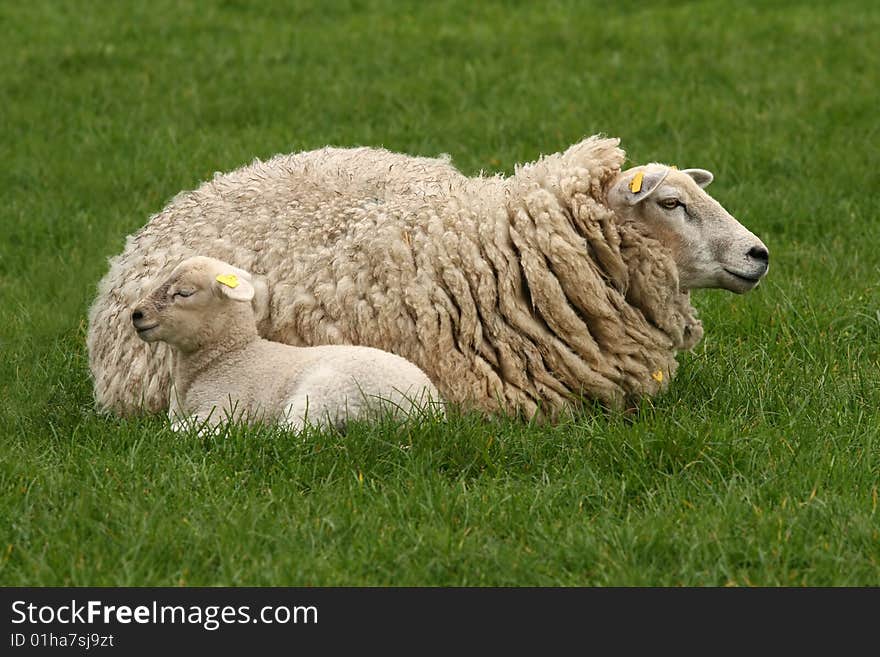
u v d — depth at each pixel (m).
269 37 29.00
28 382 12.59
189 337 10.77
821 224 17.95
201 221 11.81
